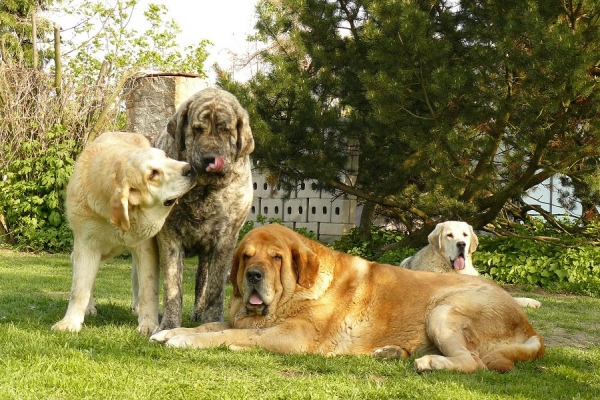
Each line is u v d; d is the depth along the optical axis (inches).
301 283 215.6
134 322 257.1
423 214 571.5
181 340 204.1
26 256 535.8
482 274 510.6
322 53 519.2
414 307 217.6
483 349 211.9
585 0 425.4
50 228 573.0
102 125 584.1
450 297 215.9
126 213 212.1
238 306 223.0
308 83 510.6
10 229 583.2
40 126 575.5
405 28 437.7
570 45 398.0
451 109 468.4
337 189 589.6
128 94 557.3
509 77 456.4
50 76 592.1
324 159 515.8
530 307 375.2
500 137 482.3
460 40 489.1
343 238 613.3
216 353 198.1
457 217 506.0
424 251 389.1
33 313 257.9
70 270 442.3
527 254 520.4
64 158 574.9
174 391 160.1
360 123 511.8
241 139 244.7
